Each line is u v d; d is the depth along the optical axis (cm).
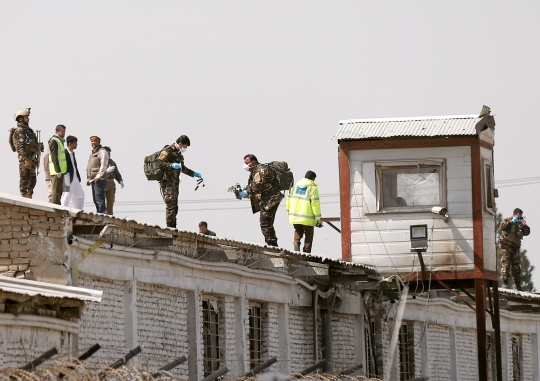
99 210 6731
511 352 10625
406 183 7425
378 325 8231
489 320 10038
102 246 5081
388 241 7388
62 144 6109
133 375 3662
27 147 6181
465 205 7325
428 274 7338
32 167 6206
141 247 5400
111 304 5206
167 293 5703
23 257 4869
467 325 10006
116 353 5191
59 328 4569
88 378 3491
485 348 7269
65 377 3600
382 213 7388
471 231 7312
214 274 6097
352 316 7850
